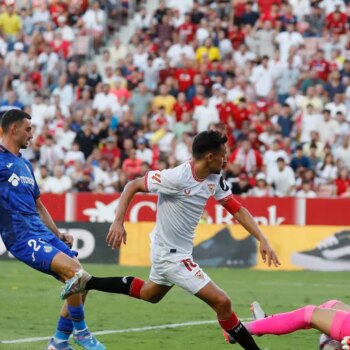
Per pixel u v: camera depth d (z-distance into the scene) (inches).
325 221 2775.6
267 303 1972.2
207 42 3789.4
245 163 3189.0
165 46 3922.2
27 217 1254.3
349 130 3363.7
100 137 3398.1
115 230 1211.9
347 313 1164.5
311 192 3083.2
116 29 4210.1
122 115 3558.1
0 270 2632.9
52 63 3951.8
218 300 1201.4
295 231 2795.3
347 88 3531.0
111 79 3754.9
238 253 2810.0
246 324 1235.2
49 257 1223.5
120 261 2861.7
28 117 1280.8
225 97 3476.9
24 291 2128.4
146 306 1900.8
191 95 3597.4
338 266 2758.4
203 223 2842.0
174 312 1817.2
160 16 4005.9
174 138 3351.4
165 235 1219.9
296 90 3597.4
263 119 3408.0
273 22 3855.8
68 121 3540.8
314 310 1187.3
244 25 3919.8
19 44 4005.9
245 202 2837.1
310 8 3954.2
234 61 3791.8
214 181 1221.7
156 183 1201.4
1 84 3890.3
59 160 3390.7
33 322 1663.4
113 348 1407.5
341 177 3097.9
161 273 1223.5
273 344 1471.5
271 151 3223.4
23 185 1258.6
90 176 3262.8
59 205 2928.2
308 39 3846.0
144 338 1505.9
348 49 3784.5
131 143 3339.1
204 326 1638.8
